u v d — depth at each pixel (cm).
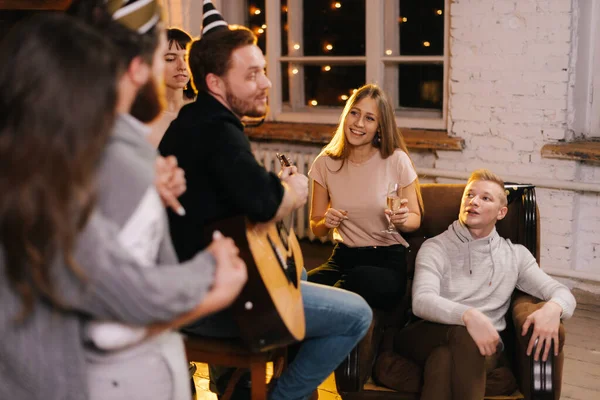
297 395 212
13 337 116
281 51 475
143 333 127
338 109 466
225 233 175
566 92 366
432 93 434
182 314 125
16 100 110
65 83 110
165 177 149
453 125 402
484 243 252
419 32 427
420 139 407
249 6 485
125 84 128
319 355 209
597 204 377
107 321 123
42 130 109
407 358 242
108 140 119
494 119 388
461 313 228
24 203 108
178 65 291
